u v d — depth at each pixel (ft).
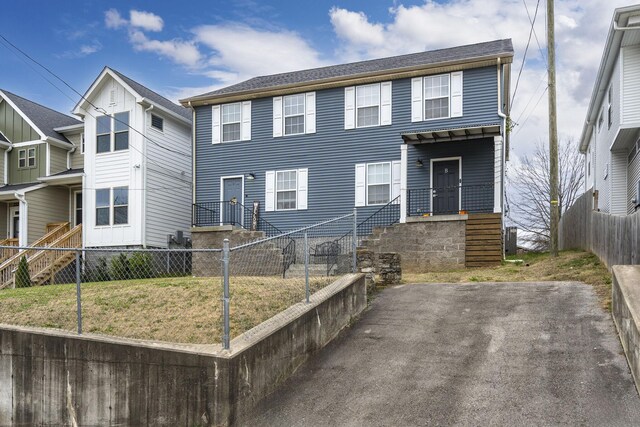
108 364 21.79
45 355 23.08
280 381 23.16
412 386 21.75
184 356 20.51
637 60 51.21
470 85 60.13
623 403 18.93
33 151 81.51
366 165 63.57
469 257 52.60
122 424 21.34
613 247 37.81
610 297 30.45
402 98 62.90
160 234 73.61
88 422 21.94
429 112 61.72
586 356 22.98
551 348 24.18
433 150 60.54
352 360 25.00
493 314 29.78
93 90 74.02
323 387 22.48
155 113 74.49
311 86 66.44
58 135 83.05
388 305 33.45
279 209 67.05
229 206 69.31
